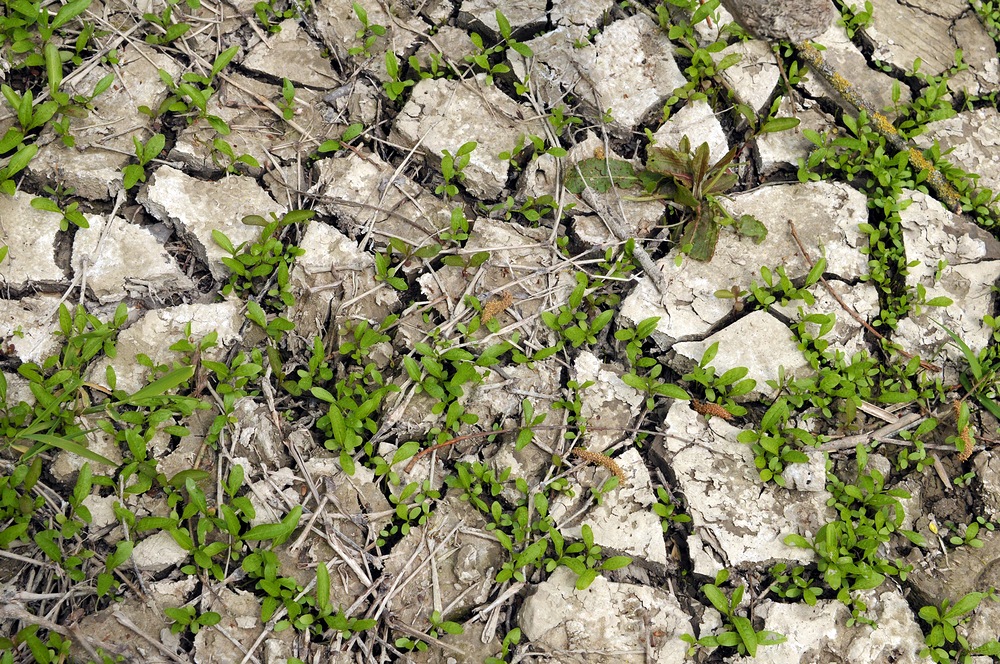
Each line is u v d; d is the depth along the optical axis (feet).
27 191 5.48
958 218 5.66
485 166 5.59
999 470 5.44
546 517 5.31
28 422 5.28
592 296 5.52
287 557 5.24
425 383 5.34
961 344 5.45
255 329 5.44
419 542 5.30
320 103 5.66
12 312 5.38
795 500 5.37
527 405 5.32
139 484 5.24
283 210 5.55
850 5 5.84
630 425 5.42
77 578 5.17
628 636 5.25
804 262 5.57
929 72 5.83
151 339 5.39
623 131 5.67
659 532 5.33
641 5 5.80
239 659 5.17
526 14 5.74
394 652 5.22
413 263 5.52
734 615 5.26
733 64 5.65
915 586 5.35
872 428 5.47
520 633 5.24
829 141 5.72
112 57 5.58
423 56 5.71
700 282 5.53
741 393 5.37
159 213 5.49
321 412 5.40
